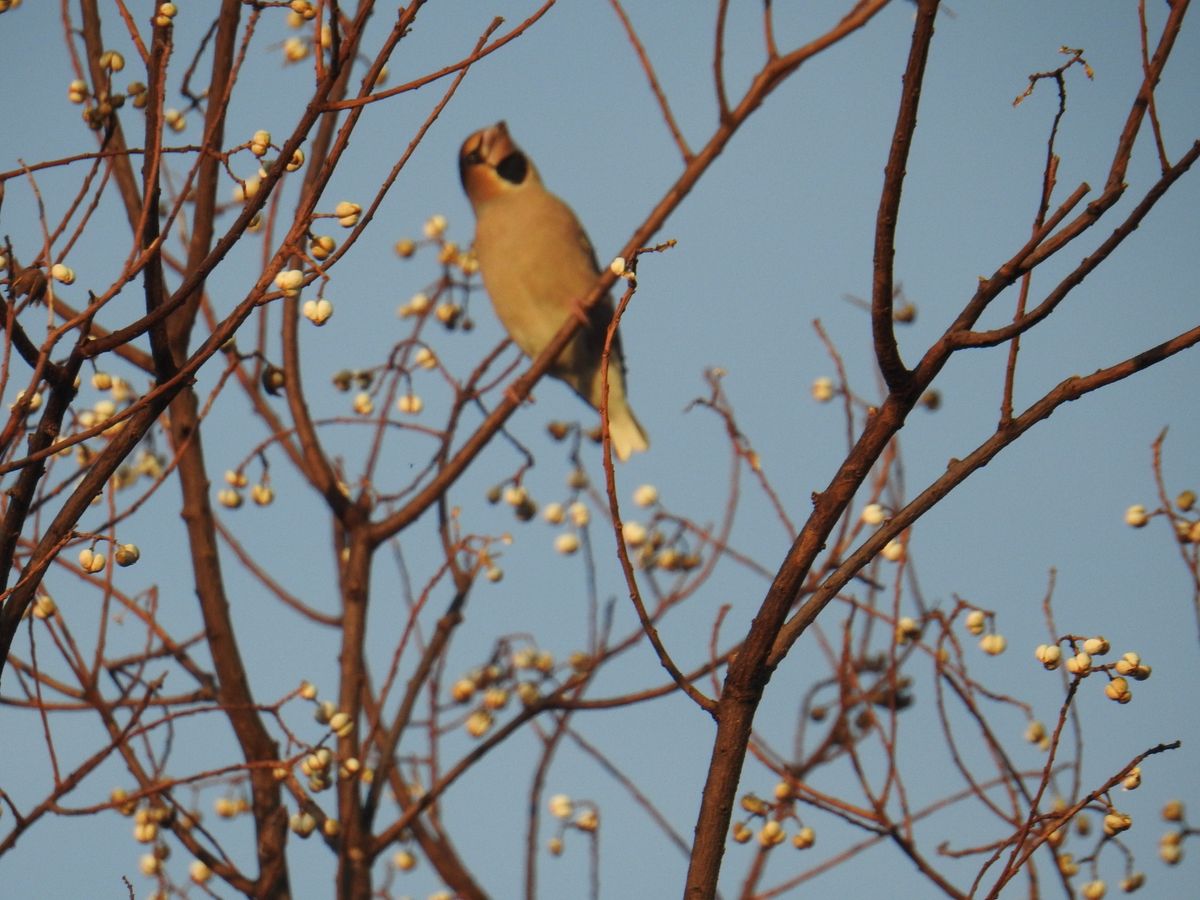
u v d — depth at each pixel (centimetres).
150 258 557
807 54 968
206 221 817
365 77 566
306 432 955
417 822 920
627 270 552
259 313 987
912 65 515
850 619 773
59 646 788
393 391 988
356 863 827
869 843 786
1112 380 552
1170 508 734
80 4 824
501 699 939
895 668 750
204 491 866
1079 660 596
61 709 786
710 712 553
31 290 586
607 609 941
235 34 812
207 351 570
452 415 1005
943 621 748
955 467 562
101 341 576
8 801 660
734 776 543
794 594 546
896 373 541
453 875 910
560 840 898
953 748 735
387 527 944
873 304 532
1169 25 536
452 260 1042
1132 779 575
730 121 979
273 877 791
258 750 813
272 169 560
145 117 596
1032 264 537
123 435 600
